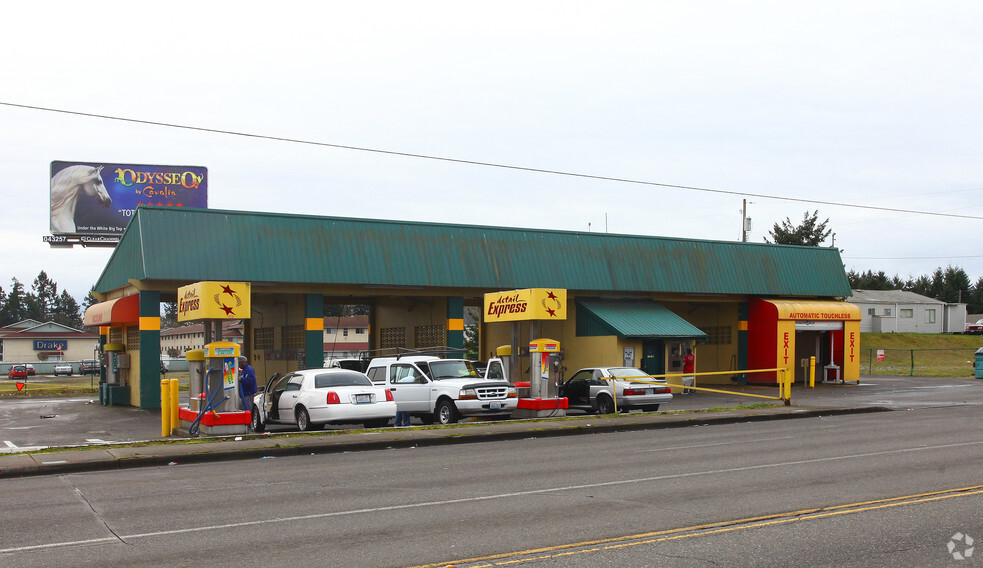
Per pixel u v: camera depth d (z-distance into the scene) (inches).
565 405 956.0
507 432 763.4
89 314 1339.8
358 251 1230.3
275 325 1398.9
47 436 818.2
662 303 1631.4
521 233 1371.8
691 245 1514.5
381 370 959.0
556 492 442.0
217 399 757.9
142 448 657.0
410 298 1438.2
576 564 293.4
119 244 1273.4
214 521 378.3
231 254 1141.7
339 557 309.0
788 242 3198.8
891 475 480.1
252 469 567.8
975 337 3166.8
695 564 291.0
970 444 628.1
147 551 321.7
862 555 301.6
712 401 1201.4
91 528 366.0
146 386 1125.1
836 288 1641.2
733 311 1595.7
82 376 2871.6
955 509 381.1
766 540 324.8
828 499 408.2
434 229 1304.1
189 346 3983.8
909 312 3339.1
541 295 963.3
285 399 836.0
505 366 1036.5
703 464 540.4
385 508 404.8
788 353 1524.4
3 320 6712.6
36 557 313.6
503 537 337.4
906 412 964.6
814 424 833.5
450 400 884.6
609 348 1323.8
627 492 438.0
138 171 2383.1
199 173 2428.6
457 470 538.0
